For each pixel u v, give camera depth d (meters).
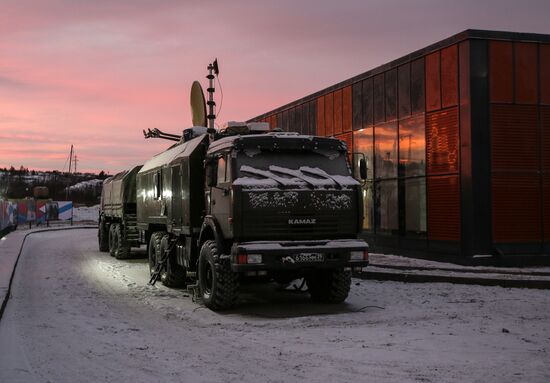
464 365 6.43
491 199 15.73
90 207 86.19
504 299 11.12
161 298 11.89
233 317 9.79
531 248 15.92
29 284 14.02
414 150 18.16
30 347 7.58
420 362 6.60
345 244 9.94
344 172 10.58
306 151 10.53
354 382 5.91
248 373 6.29
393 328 8.61
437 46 16.95
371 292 12.33
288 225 9.80
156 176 14.69
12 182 126.75
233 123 11.91
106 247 23.86
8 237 31.02
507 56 16.00
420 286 12.95
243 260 9.45
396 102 19.09
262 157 10.23
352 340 7.80
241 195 9.65
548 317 9.38
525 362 6.51
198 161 11.95
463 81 15.97
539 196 16.08
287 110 27.52
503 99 15.94
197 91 15.70
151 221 15.48
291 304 11.09
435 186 17.11
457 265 15.77
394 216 19.19
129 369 6.51
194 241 12.03
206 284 10.77
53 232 40.41
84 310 10.52
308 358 6.88
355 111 21.56
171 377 6.18
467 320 9.15
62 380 6.09
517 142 15.98
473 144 15.68
